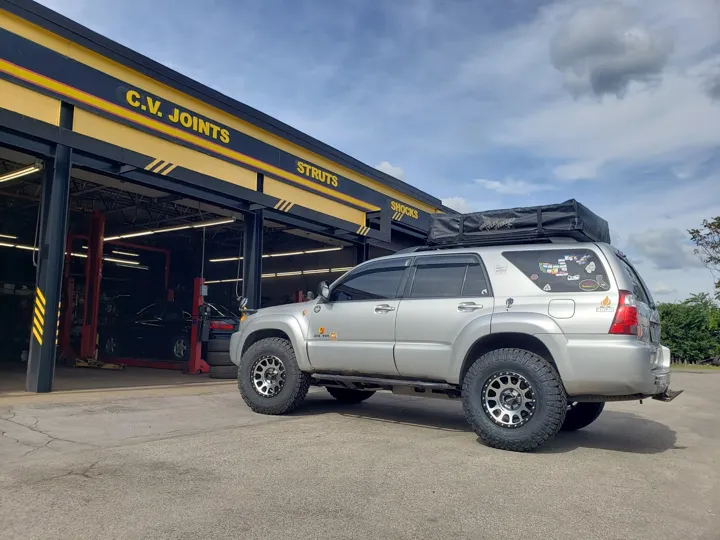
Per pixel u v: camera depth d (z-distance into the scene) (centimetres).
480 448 517
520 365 500
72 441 507
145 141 952
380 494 378
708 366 2302
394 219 1675
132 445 498
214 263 2188
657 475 448
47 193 816
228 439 531
